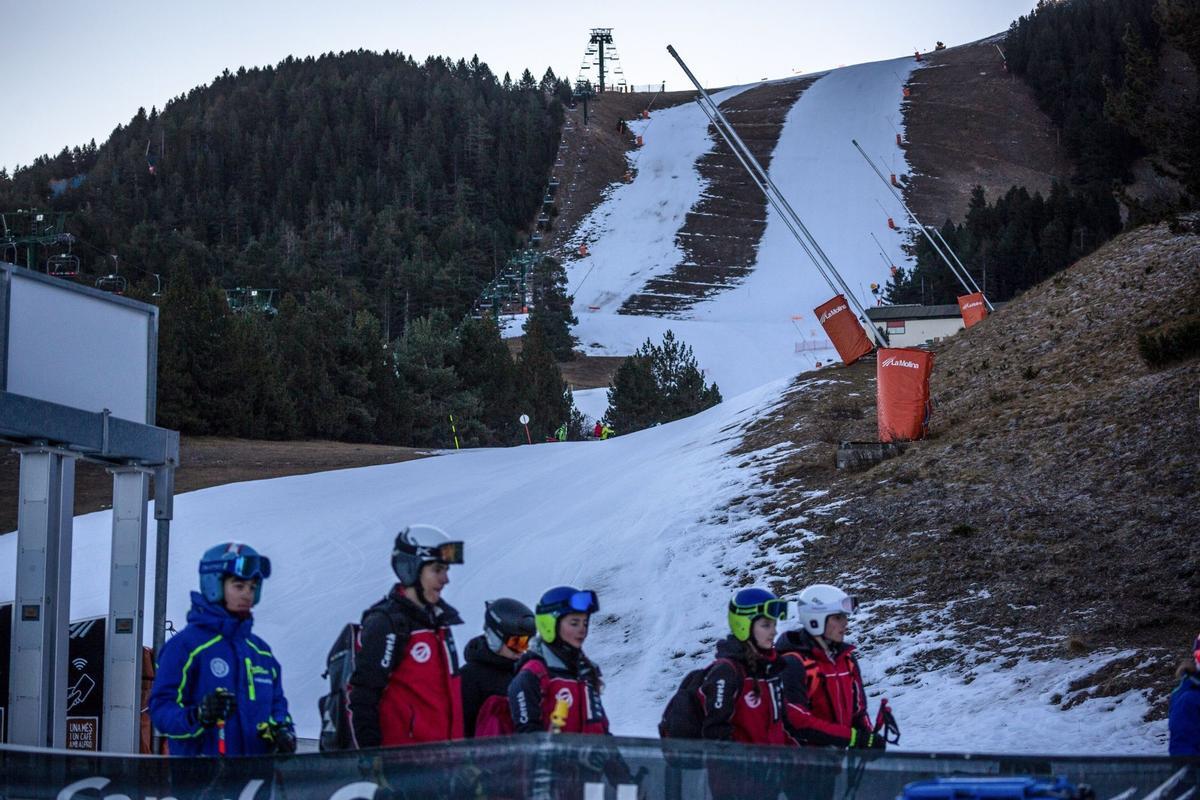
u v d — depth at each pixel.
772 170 195.12
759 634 5.95
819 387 31.38
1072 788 4.25
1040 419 20.05
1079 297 28.28
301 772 4.93
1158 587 13.04
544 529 24.20
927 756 4.62
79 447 9.83
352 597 21.69
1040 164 196.00
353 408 64.88
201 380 55.09
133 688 10.42
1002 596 14.20
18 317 10.26
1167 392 18.48
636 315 141.75
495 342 80.75
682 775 4.57
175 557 26.05
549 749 4.56
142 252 155.50
